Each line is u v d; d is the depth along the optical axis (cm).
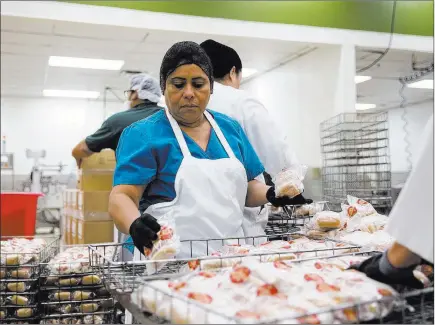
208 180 133
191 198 131
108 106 855
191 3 392
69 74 607
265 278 77
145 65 545
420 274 86
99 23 366
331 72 450
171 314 72
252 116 200
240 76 223
